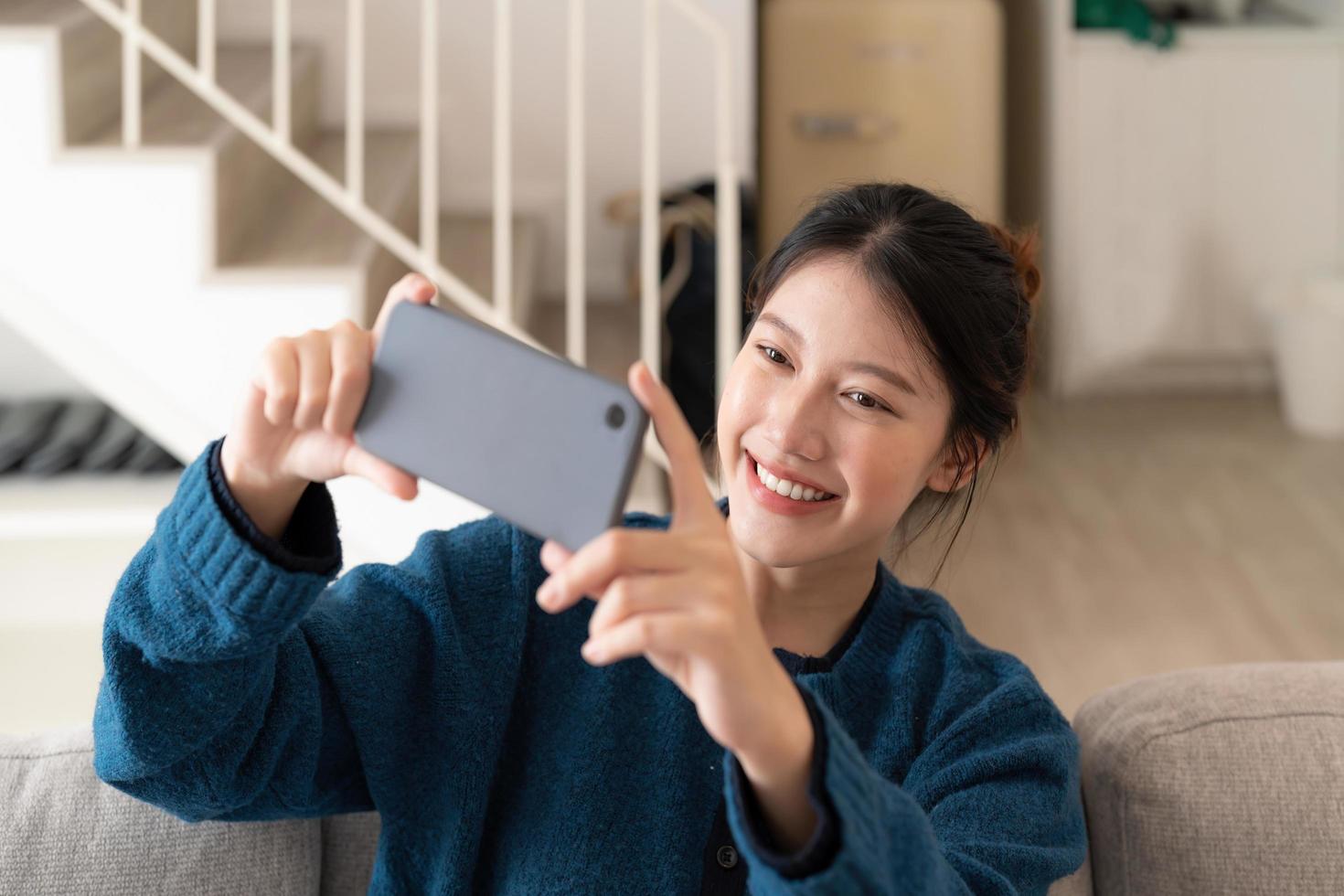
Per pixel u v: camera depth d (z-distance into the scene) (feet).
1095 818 3.75
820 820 2.28
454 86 13.08
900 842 2.45
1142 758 3.67
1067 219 14.85
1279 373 14.28
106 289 8.43
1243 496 12.35
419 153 11.89
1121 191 14.82
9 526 9.46
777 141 13.84
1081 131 14.70
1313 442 13.73
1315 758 3.62
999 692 3.48
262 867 3.55
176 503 2.69
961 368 3.26
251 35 12.54
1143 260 14.96
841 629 3.59
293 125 11.18
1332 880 3.52
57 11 8.72
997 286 3.35
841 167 13.88
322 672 3.29
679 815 3.34
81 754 3.62
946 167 13.91
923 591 3.81
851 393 3.18
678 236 11.76
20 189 8.29
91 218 8.32
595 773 3.38
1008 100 16.31
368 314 8.78
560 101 13.21
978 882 2.93
